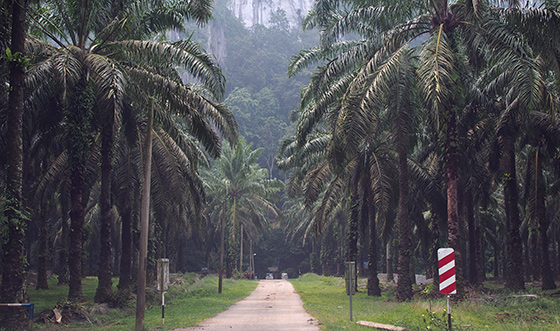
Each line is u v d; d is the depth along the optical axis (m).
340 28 22.25
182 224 44.84
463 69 19.55
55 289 30.84
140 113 23.00
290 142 35.41
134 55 18.70
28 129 20.73
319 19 22.61
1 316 12.98
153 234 30.47
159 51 18.12
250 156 51.25
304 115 24.33
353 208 28.86
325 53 23.41
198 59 18.55
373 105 18.16
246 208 59.47
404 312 15.07
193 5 20.17
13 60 13.98
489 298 18.83
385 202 25.70
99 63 17.09
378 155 26.64
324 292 32.19
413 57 19.70
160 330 12.73
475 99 23.91
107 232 20.95
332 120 22.31
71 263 18.23
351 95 18.42
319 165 31.02
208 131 19.34
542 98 16.59
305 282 52.25
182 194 22.73
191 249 87.94
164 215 22.80
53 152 26.48
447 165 19.12
